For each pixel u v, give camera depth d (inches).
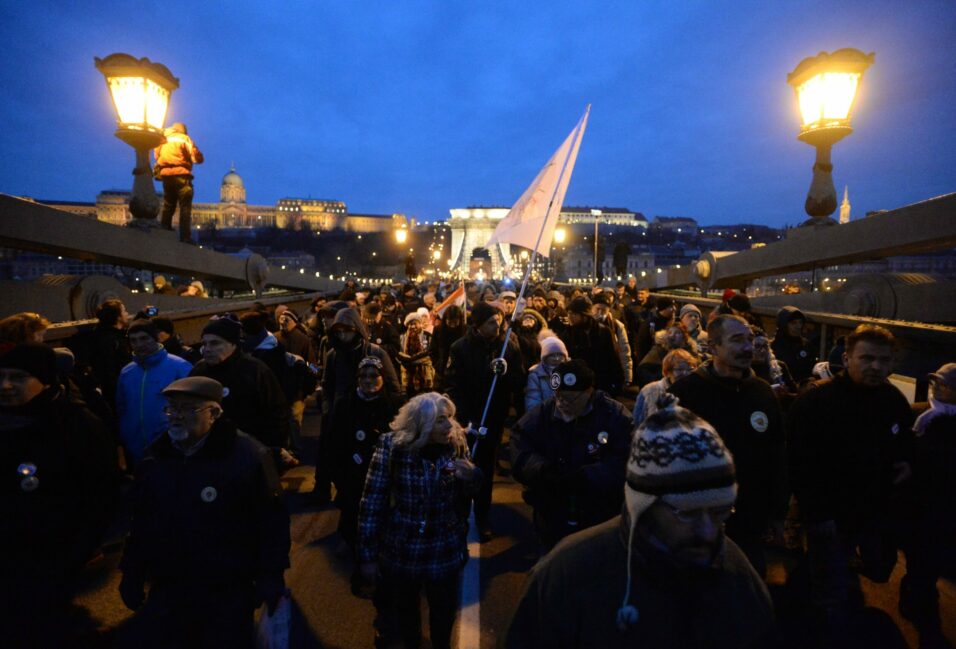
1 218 263.0
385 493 124.8
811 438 135.1
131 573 111.7
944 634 137.6
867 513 133.8
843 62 350.9
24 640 115.0
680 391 130.0
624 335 339.9
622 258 948.0
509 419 369.1
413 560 121.5
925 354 240.5
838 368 203.6
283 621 113.6
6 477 115.0
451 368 205.9
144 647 110.8
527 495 133.6
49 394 118.4
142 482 110.7
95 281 319.6
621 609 59.4
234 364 173.3
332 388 213.8
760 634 60.2
